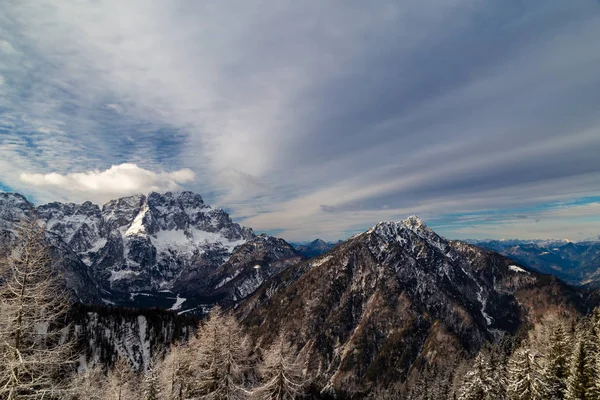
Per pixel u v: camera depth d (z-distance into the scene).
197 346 39.09
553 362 58.97
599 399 45.88
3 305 17.34
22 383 17.69
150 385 51.47
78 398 30.53
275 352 37.09
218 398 33.66
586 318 85.19
